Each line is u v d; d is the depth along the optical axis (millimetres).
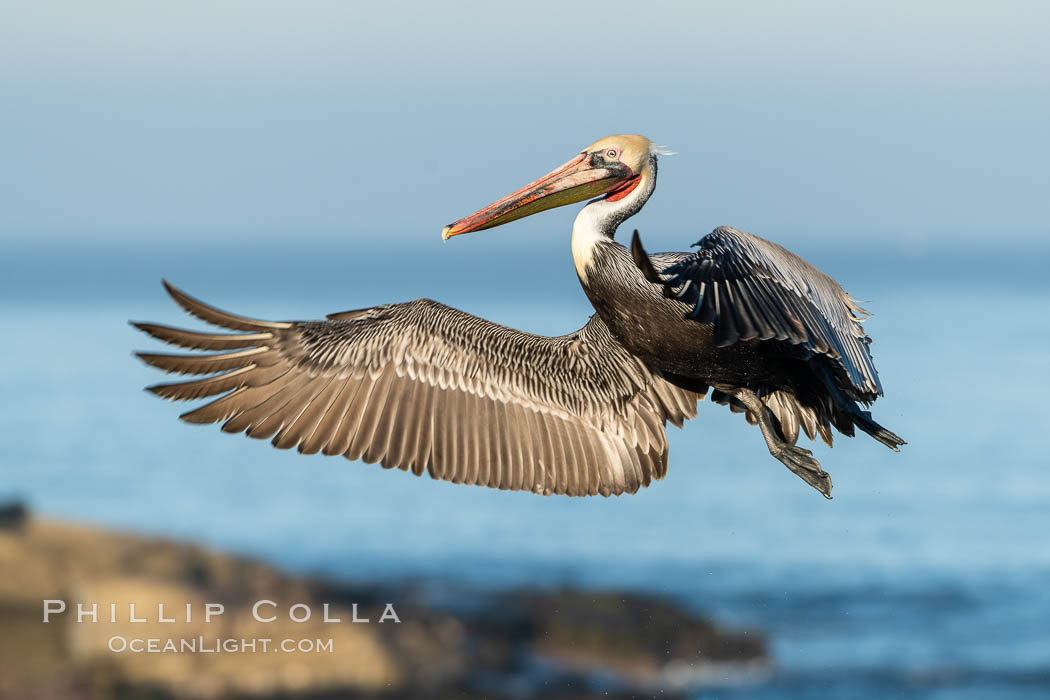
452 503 36281
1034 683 19578
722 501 35844
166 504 36688
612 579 26328
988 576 25766
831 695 19156
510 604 19766
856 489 37625
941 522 31703
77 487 39469
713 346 6879
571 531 31766
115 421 55812
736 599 24375
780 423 7242
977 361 75438
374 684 15969
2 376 74562
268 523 33812
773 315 5832
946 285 187500
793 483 38938
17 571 15859
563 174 7312
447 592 19984
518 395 7316
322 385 6957
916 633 21875
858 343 6656
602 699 18094
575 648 19047
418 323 7199
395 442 7062
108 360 85062
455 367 7234
